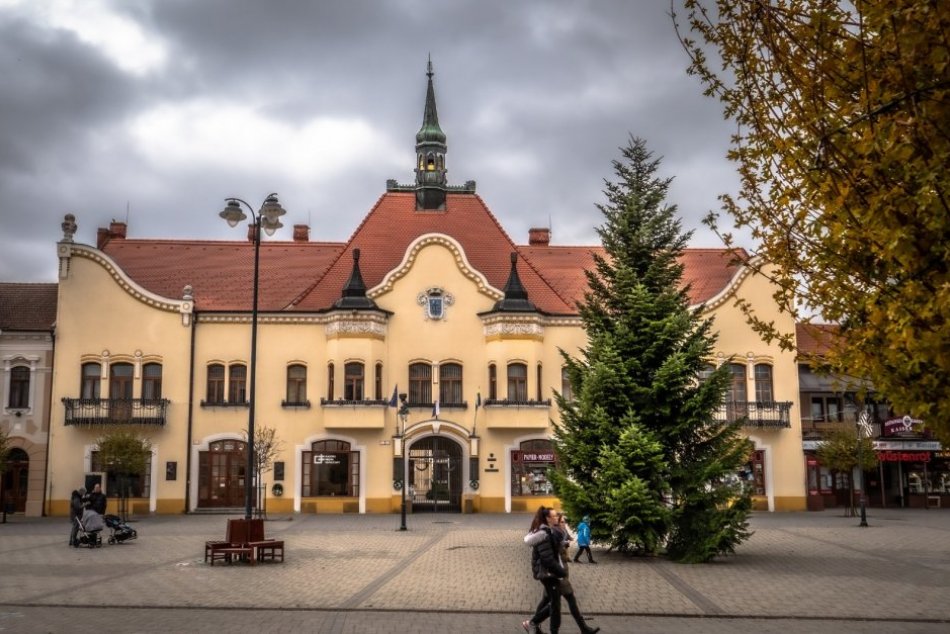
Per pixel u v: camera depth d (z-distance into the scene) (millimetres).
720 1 8977
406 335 43094
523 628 14180
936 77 7164
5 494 41125
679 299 24906
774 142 8797
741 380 43688
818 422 48312
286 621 14852
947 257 7168
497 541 27953
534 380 42250
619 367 24016
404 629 14219
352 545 26734
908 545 26906
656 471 23078
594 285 26156
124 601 16703
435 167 48875
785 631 14195
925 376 8016
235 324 42781
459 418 42438
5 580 19453
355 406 41312
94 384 41844
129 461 37594
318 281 44500
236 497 41750
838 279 8727
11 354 41562
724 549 22828
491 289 43500
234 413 42094
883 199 7348
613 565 22250
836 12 7898
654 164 25984
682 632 14086
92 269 42344
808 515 40531
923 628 14492
